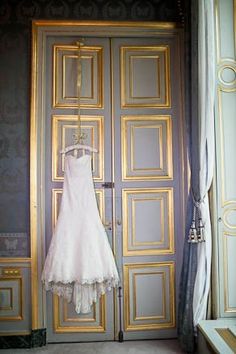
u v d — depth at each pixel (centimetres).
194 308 246
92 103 286
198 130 243
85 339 273
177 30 286
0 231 271
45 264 253
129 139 285
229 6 259
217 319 246
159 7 287
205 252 244
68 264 246
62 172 279
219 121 254
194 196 249
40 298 268
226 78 256
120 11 285
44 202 275
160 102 288
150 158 285
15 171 274
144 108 287
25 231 272
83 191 259
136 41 289
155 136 287
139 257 280
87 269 242
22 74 278
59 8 283
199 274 245
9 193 273
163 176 285
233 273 251
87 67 287
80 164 263
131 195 283
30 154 273
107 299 276
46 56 284
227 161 254
